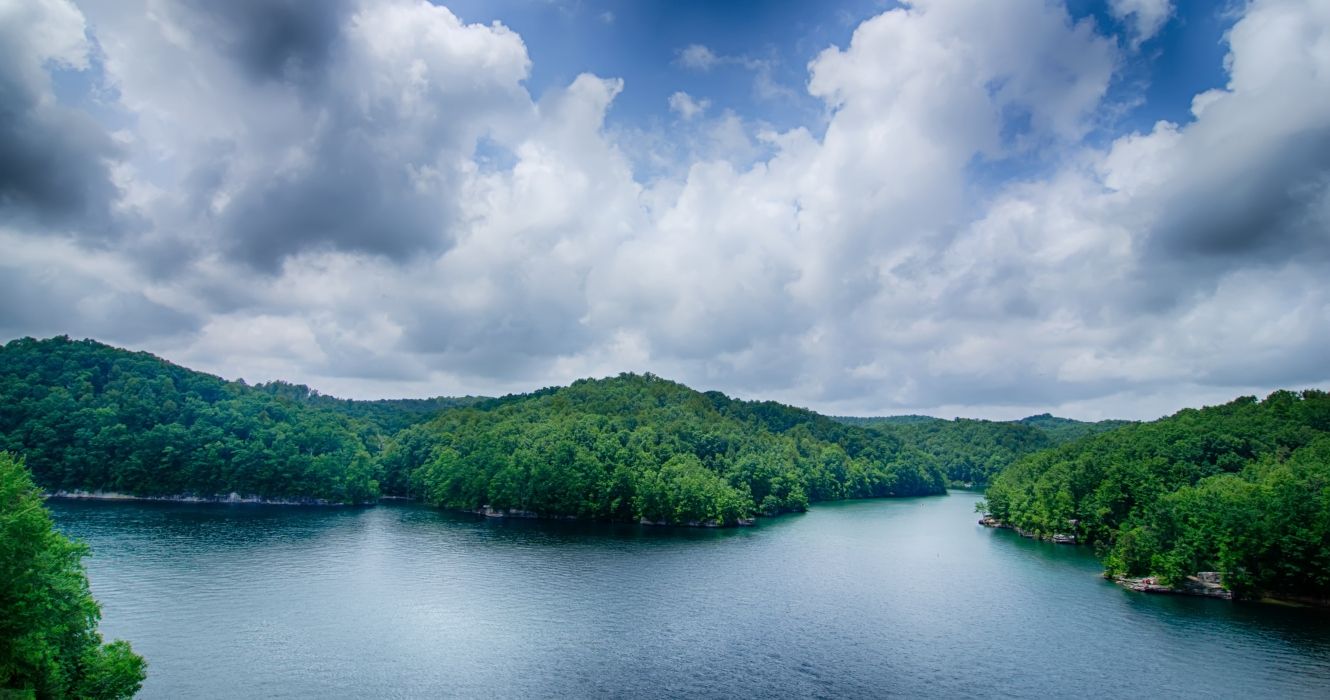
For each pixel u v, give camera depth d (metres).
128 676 54.25
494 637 87.94
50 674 48.62
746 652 85.00
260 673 73.50
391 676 73.88
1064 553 164.00
